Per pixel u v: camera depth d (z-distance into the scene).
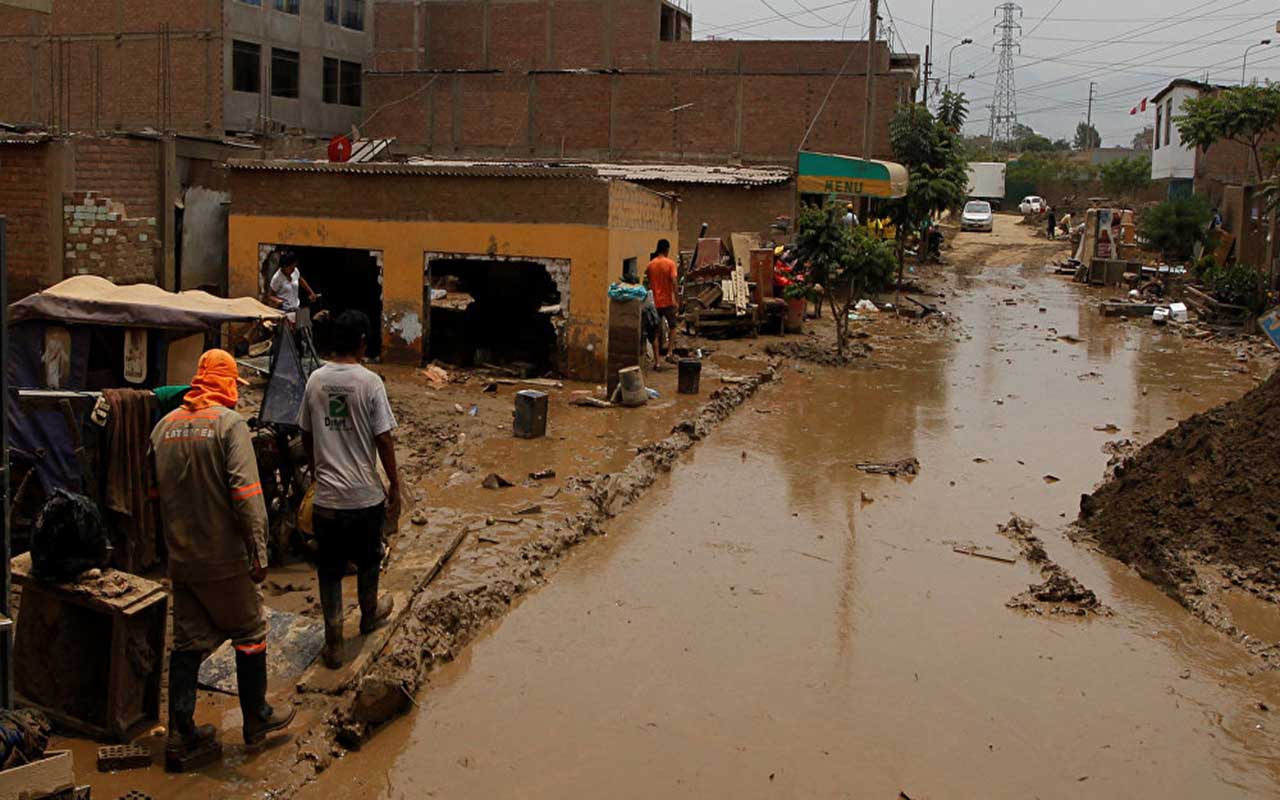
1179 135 48.69
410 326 16.75
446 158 37.78
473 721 6.19
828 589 8.45
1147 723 6.48
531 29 39.38
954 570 9.01
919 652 7.37
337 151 21.62
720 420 14.32
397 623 7.01
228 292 17.81
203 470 5.35
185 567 5.34
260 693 5.62
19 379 7.94
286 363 7.86
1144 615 8.21
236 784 5.31
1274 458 9.52
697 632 7.54
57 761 4.49
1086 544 9.89
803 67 36.00
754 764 5.85
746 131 36.47
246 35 36.19
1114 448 13.39
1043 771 5.90
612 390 15.12
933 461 12.61
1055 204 70.75
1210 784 5.82
